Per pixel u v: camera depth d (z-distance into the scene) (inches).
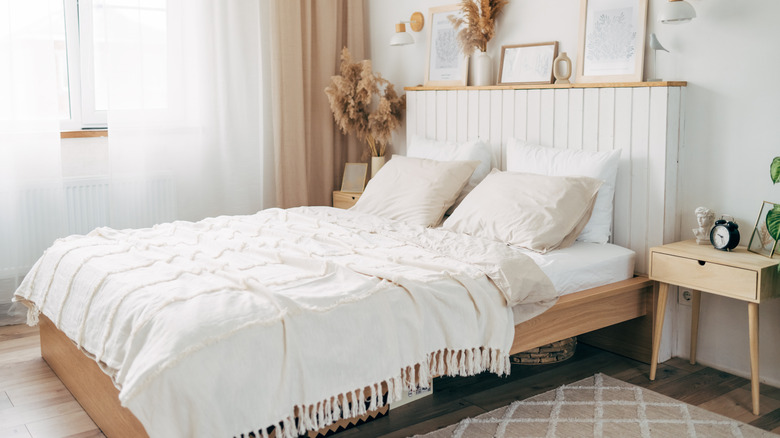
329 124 185.6
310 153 185.9
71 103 160.4
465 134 159.3
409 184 144.7
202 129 171.2
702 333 125.0
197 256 106.6
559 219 119.6
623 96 126.6
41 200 151.3
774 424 101.7
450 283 96.2
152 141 163.8
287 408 78.7
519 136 146.5
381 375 86.7
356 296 87.4
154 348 75.9
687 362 126.3
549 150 136.5
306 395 79.8
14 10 143.9
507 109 148.3
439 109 165.9
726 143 117.7
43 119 149.0
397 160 154.6
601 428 99.0
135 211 162.2
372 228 130.2
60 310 104.7
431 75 170.6
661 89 120.2
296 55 176.7
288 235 122.7
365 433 98.3
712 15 117.3
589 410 105.0
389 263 104.1
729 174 117.9
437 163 146.5
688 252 111.7
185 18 165.8
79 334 95.1
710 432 97.9
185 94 167.8
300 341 80.4
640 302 123.9
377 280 92.7
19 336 142.9
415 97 172.7
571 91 135.4
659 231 123.5
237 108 175.0
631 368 123.8
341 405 87.3
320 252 109.8
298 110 178.7
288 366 78.8
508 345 99.0
